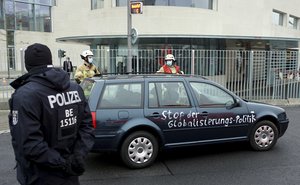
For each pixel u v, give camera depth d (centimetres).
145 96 568
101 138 533
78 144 260
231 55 1401
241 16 2111
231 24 2034
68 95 252
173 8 1805
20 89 237
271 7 2492
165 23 1802
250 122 635
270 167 559
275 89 1425
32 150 228
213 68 1401
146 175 527
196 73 1391
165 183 492
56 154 239
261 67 1409
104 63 1442
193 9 1827
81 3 3547
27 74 245
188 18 1816
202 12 1848
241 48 1972
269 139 655
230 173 532
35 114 233
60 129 245
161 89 581
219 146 688
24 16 3425
